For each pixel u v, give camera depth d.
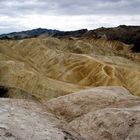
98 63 110.75
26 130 9.25
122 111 13.75
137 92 102.00
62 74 112.06
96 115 14.20
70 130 10.86
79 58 117.25
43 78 73.56
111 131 12.80
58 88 69.69
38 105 13.22
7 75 70.38
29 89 68.06
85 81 106.19
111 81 101.88
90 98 17.69
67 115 16.08
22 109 11.30
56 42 168.00
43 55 127.44
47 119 11.05
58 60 120.50
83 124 14.04
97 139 12.62
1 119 9.55
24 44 138.75
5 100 12.44
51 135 9.46
